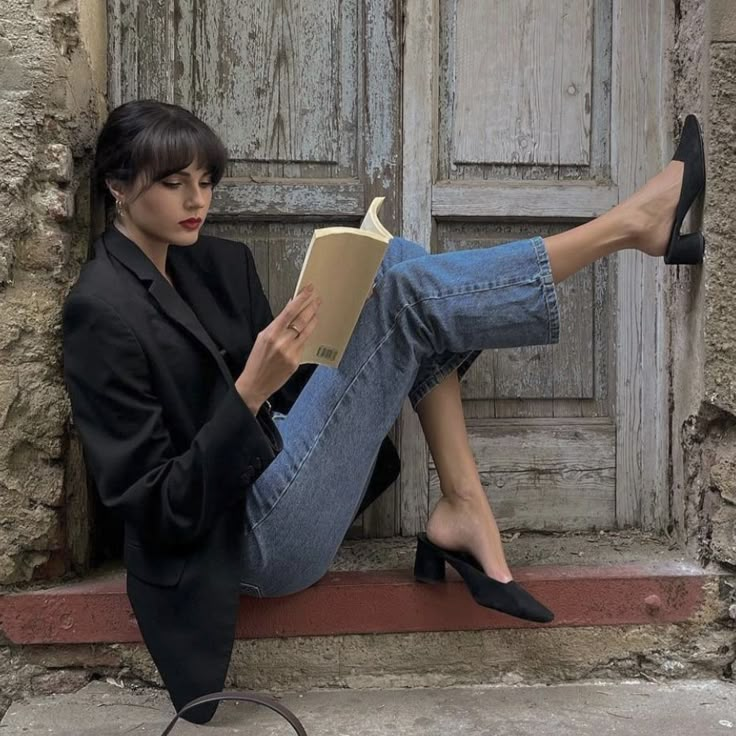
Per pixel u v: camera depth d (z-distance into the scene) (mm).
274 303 2092
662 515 2094
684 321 1966
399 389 1610
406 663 1808
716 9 1796
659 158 2088
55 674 1776
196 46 2027
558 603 1815
